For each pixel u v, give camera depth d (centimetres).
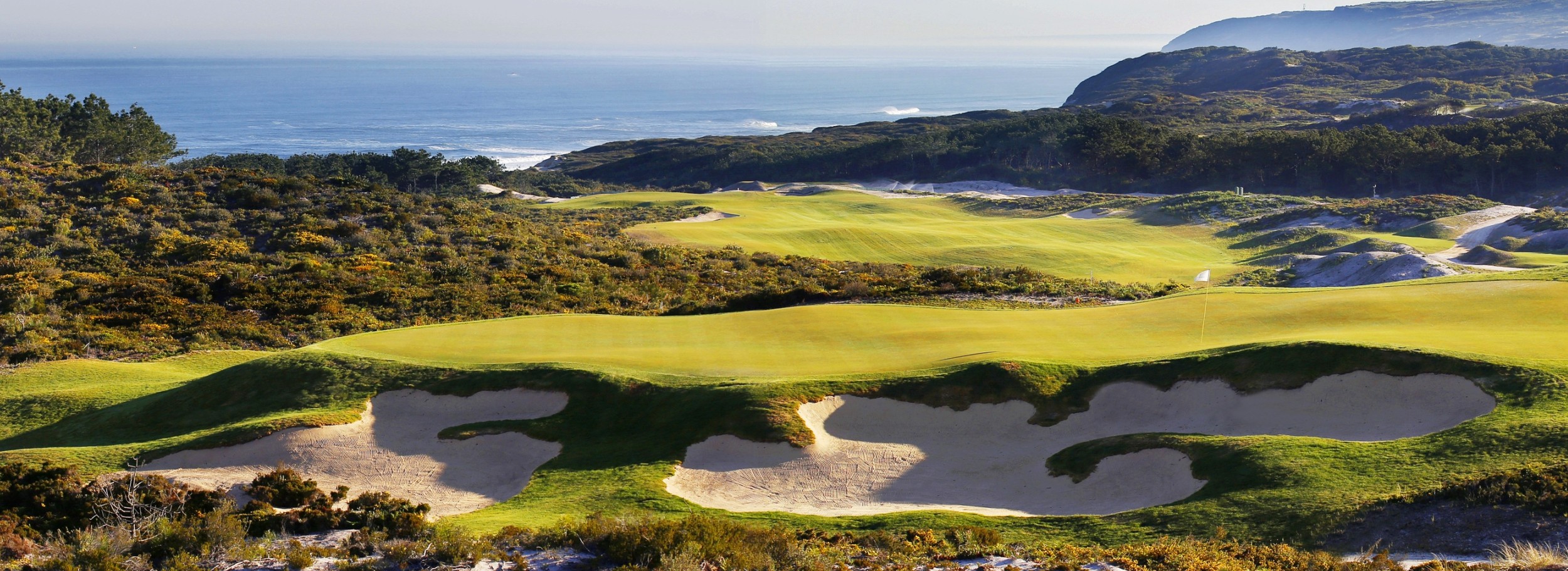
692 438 2125
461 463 2195
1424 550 1318
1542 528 1300
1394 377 2025
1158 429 2083
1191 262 6372
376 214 6031
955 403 2225
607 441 2211
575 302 4588
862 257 6619
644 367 2534
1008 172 13175
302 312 4222
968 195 10725
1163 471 1839
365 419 2358
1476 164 9962
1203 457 1809
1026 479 1950
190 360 3416
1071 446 2055
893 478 1972
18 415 2659
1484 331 2361
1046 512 1764
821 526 1677
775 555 1403
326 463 2156
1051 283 4450
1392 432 1861
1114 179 12206
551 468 2098
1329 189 10781
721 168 15175
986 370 2289
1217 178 11531
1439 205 7238
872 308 3391
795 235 7200
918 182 13588
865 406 2238
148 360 3459
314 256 5178
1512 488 1392
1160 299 3319
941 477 1975
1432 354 2048
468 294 4600
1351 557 1336
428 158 12331
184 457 2139
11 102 8412
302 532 1688
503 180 13438
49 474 1897
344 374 2536
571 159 18975
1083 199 9694
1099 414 2172
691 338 2933
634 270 5388
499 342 2894
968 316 3156
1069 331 2800
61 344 3550
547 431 2283
